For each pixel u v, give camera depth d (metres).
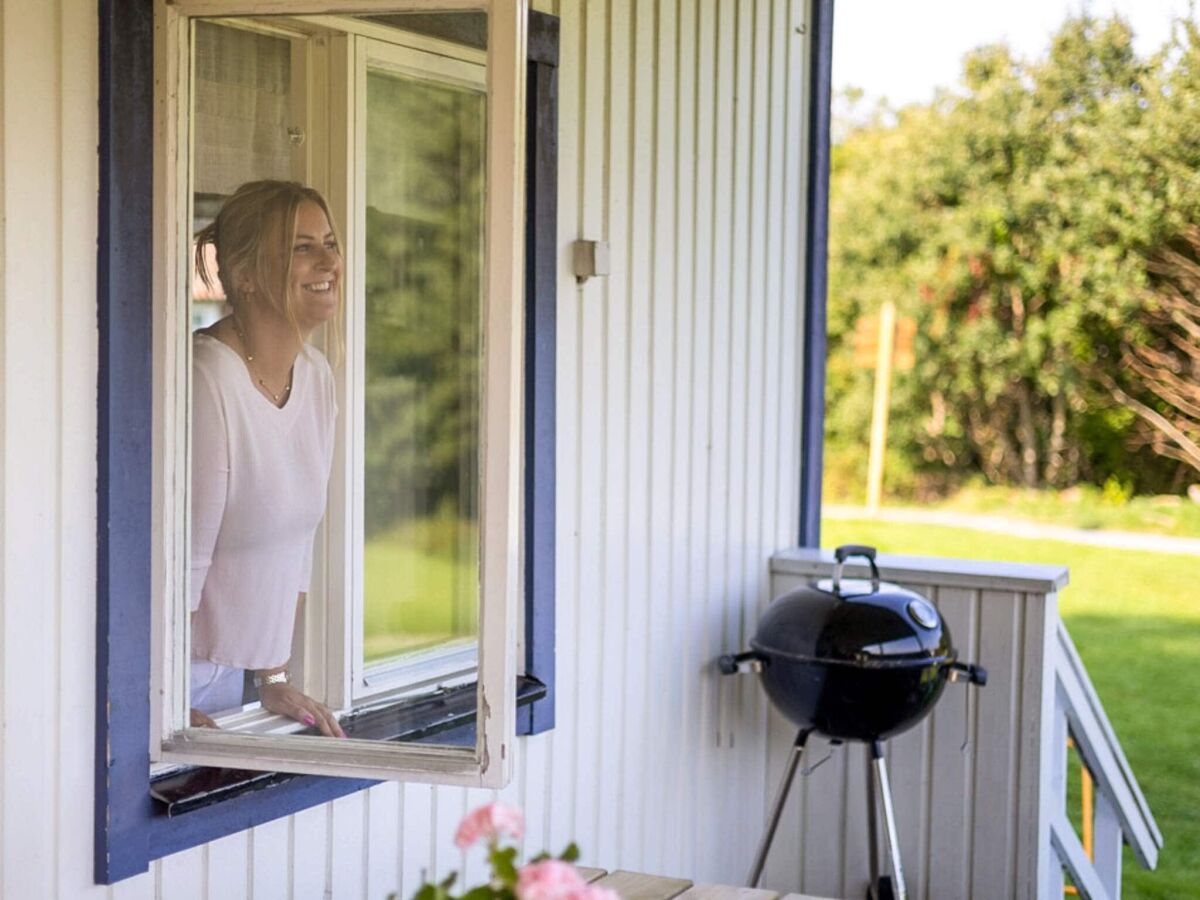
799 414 5.12
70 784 2.53
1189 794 9.08
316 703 2.72
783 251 4.94
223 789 2.75
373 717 2.70
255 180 2.69
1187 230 11.78
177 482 2.65
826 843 4.68
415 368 2.73
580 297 3.85
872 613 3.90
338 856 3.13
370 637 2.72
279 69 2.69
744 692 4.71
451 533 2.71
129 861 2.61
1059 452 12.60
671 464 4.31
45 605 2.48
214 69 2.65
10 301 2.40
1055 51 12.23
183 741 2.67
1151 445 12.21
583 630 3.93
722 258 4.54
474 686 2.65
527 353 3.63
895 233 12.98
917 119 12.84
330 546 2.76
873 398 13.23
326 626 2.72
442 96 2.65
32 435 2.45
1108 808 4.82
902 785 4.51
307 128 2.71
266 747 2.67
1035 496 12.70
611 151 3.96
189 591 2.68
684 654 4.41
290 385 2.72
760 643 4.05
